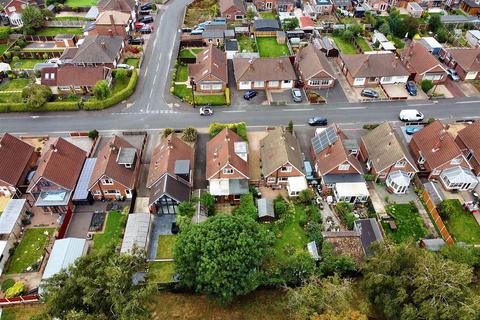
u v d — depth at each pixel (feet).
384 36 378.53
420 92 312.29
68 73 300.81
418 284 150.20
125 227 205.46
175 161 220.84
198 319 170.40
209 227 165.89
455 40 374.22
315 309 155.43
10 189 222.07
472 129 247.70
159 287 177.88
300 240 202.90
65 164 224.33
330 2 426.92
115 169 217.77
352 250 190.80
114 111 289.74
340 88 316.40
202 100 300.40
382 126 244.01
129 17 379.35
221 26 383.24
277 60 311.27
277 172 224.53
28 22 374.43
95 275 150.82
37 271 189.57
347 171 226.79
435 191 221.46
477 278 181.98
